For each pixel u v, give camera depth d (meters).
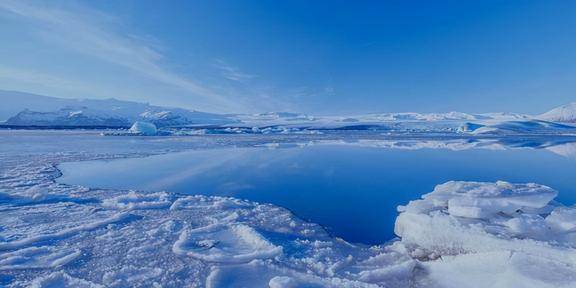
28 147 19.25
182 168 10.77
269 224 4.88
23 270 3.32
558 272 2.80
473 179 8.74
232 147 19.47
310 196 6.88
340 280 3.06
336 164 11.66
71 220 4.95
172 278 3.20
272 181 8.50
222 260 3.52
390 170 10.29
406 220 4.37
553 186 7.77
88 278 3.18
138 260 3.57
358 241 4.44
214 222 4.88
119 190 7.18
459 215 4.05
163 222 4.88
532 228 3.48
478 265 3.21
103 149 18.00
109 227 4.60
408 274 3.30
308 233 4.59
